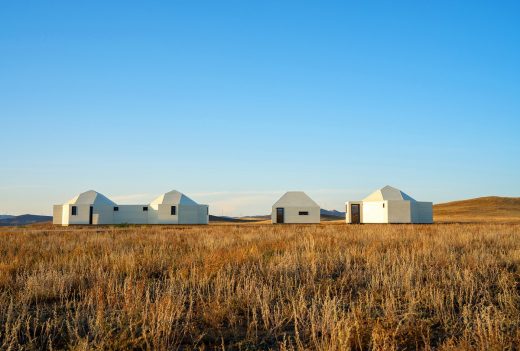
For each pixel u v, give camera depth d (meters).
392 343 6.60
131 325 7.34
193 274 11.40
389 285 10.09
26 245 21.70
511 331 7.03
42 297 9.93
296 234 28.59
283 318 8.16
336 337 6.42
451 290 9.30
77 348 6.57
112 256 15.28
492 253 16.23
